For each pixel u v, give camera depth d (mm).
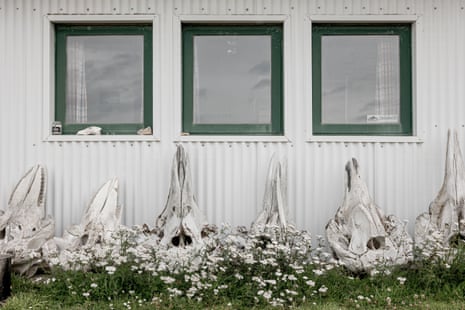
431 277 3732
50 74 4742
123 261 3738
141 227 4453
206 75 4855
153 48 4699
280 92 4801
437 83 4680
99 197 4441
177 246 4168
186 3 4695
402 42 4820
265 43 4832
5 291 3656
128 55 4840
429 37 4691
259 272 3717
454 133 4445
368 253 3977
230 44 4844
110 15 4707
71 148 4699
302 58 4699
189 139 4672
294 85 4695
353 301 3566
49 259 4102
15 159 4699
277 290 3586
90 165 4699
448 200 4266
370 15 4699
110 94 4859
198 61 4848
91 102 4867
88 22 4789
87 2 4711
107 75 4863
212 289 3566
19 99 4699
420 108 4680
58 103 4840
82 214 4684
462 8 4691
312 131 4727
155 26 4695
